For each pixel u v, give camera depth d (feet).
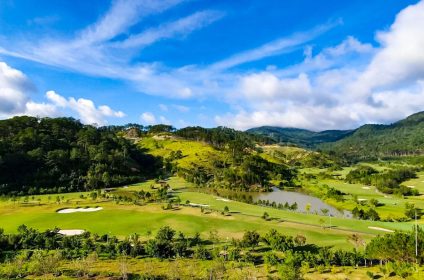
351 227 369.50
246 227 355.56
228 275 231.30
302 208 534.37
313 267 255.70
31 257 261.03
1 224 369.71
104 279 218.18
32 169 593.01
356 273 240.73
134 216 393.50
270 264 253.65
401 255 251.19
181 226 357.20
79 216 396.57
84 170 638.12
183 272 234.99
